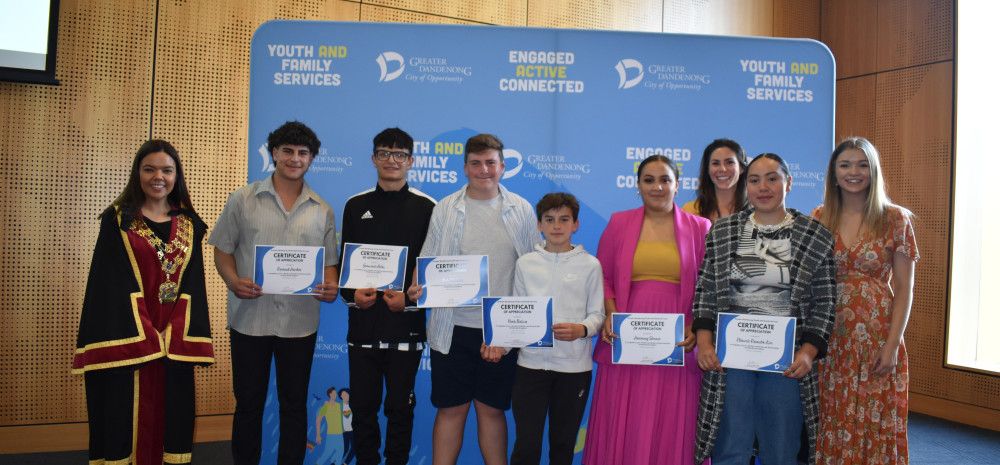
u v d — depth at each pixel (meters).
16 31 4.00
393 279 2.92
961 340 5.27
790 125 3.67
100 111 4.23
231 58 4.50
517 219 2.99
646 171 2.85
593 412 2.95
